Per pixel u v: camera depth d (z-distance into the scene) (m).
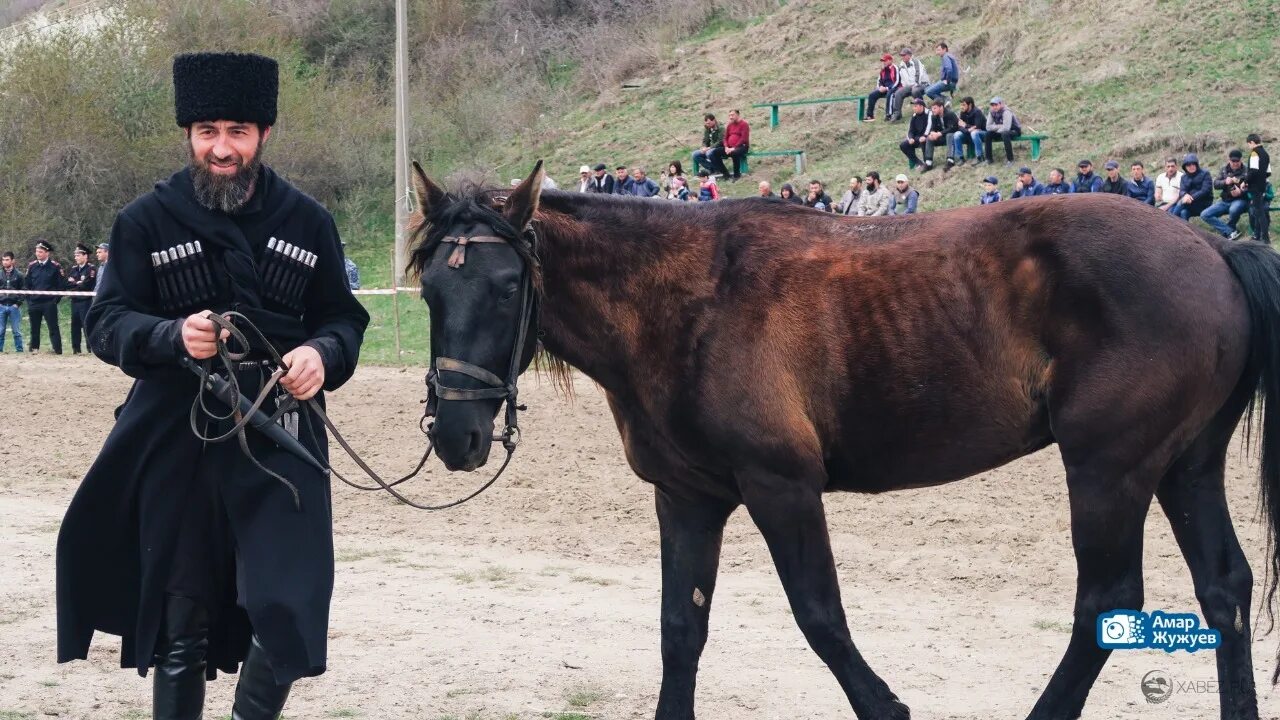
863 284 4.12
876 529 7.67
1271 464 4.12
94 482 3.52
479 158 28.88
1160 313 3.91
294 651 3.33
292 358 3.41
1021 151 20.73
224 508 3.51
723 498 4.24
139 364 3.39
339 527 8.20
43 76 25.84
